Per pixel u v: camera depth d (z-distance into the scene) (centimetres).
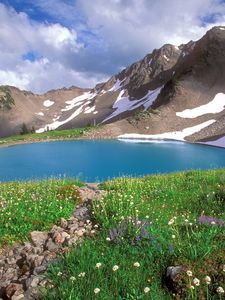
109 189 1878
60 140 17712
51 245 1056
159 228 1012
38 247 1066
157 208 1439
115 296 681
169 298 679
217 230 953
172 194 1705
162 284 734
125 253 875
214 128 18588
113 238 962
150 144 14750
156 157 9938
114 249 871
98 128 19750
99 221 1226
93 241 956
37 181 2200
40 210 1409
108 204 1364
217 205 1473
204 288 678
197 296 666
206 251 785
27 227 1275
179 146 13862
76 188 1786
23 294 772
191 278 705
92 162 8975
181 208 1484
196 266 739
